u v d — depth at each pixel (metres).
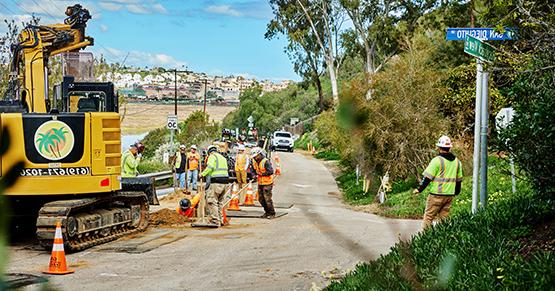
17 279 9.91
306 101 84.19
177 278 10.32
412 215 20.94
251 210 21.73
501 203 9.47
